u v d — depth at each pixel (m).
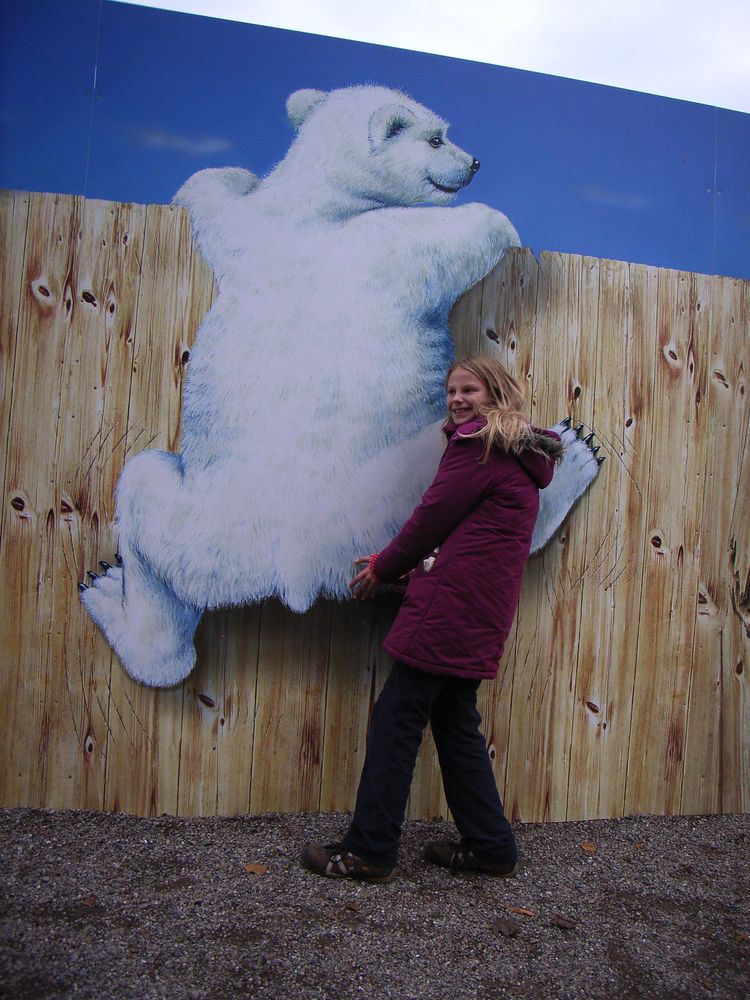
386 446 2.79
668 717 3.04
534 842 2.75
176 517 2.73
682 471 3.05
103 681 2.72
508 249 2.89
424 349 2.83
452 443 2.36
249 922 2.11
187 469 2.73
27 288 2.68
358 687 2.82
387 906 2.23
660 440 3.02
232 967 1.91
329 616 2.80
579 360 2.94
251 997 1.80
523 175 3.00
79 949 1.94
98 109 2.76
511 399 2.46
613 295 2.98
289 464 2.76
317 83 2.83
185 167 2.77
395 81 2.88
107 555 2.72
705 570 3.08
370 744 2.37
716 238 3.20
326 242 2.79
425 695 2.34
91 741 2.71
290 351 2.76
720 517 3.09
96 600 2.71
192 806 2.75
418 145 2.88
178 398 2.73
